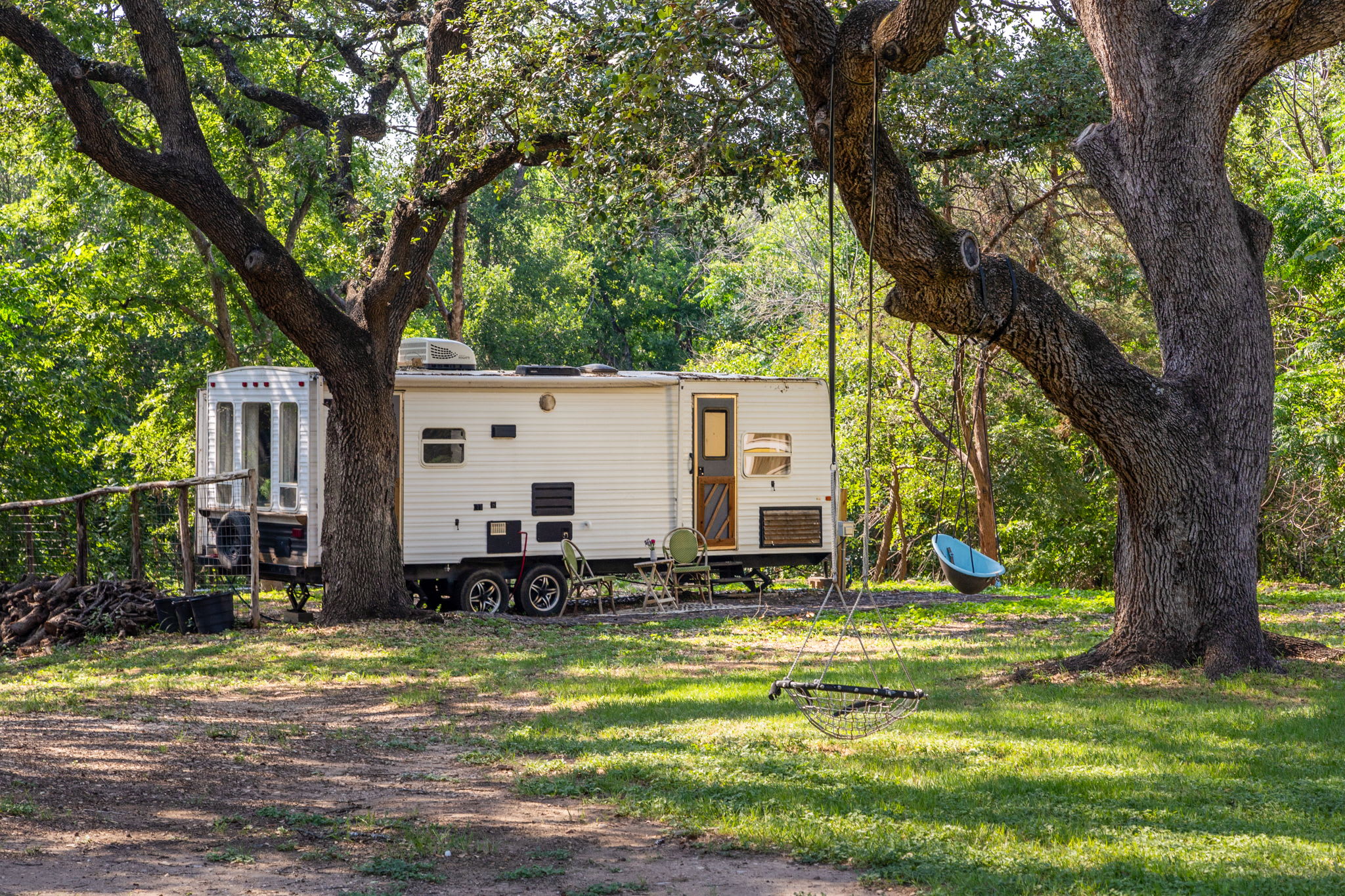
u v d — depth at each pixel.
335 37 19.86
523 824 6.26
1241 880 5.05
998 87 17.05
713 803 6.45
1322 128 26.47
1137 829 5.89
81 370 27.20
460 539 17.03
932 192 19.72
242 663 12.14
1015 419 28.38
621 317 49.88
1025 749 7.60
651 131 13.30
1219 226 10.48
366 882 5.22
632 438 17.97
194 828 6.02
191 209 14.22
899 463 29.00
